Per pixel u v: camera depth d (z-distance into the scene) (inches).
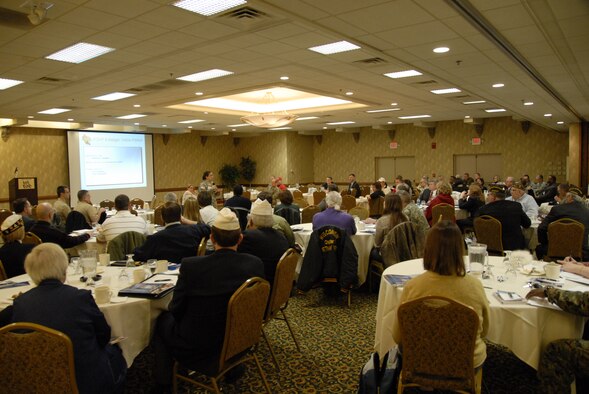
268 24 175.9
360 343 146.5
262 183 729.6
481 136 600.7
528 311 94.2
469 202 293.9
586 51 227.8
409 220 183.9
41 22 167.3
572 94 366.0
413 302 81.4
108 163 568.7
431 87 327.0
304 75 279.1
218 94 342.6
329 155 734.5
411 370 85.3
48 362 74.7
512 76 285.1
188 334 97.0
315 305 186.2
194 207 204.1
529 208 264.4
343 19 172.1
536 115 489.7
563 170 568.4
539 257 219.0
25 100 343.9
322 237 178.4
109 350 95.7
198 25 176.1
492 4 160.2
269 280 137.7
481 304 83.8
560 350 91.2
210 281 96.0
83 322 82.0
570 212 208.8
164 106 396.8
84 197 286.2
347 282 176.2
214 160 713.0
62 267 85.7
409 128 653.3
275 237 141.4
